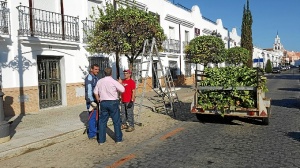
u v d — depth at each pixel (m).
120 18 10.30
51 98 12.88
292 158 5.42
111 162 5.50
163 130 8.26
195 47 19.17
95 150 6.41
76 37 13.67
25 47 11.41
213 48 19.05
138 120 9.64
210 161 5.36
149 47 10.95
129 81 8.21
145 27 10.55
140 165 5.27
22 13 11.08
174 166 5.14
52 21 12.75
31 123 9.14
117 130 6.88
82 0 14.36
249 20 37.00
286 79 36.41
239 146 6.33
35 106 11.79
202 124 8.96
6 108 10.66
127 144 6.81
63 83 13.35
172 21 25.00
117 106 6.86
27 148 6.46
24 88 11.36
